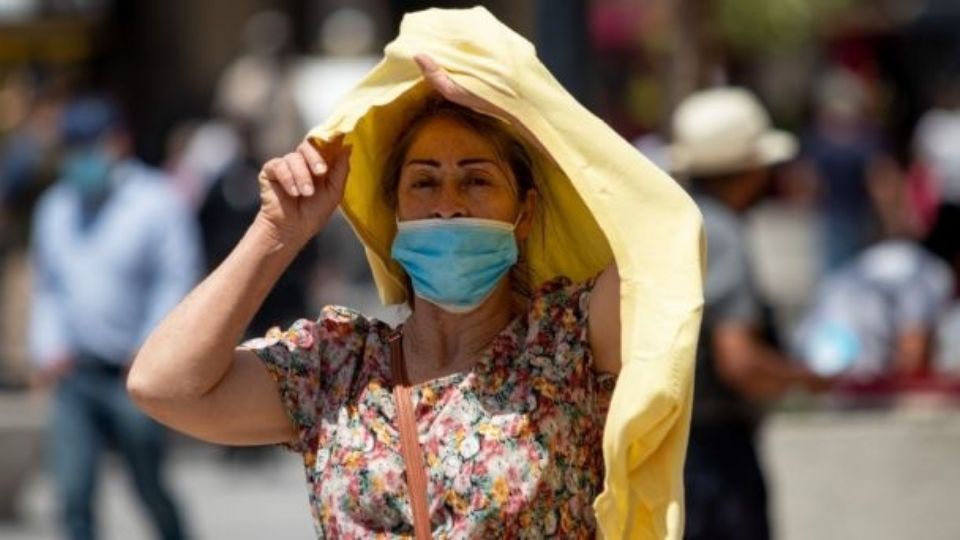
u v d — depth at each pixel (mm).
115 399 21031
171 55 47875
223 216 32344
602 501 8469
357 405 8852
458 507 8594
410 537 8641
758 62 51344
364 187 9344
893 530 19594
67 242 21141
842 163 39406
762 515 15328
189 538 21469
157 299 21141
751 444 15352
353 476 8719
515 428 8648
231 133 34312
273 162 8953
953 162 38594
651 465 8633
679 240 8633
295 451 9141
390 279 9523
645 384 8484
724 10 43156
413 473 8633
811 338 22703
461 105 8922
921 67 51688
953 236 27172
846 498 19625
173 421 8984
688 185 16516
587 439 8766
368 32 49688
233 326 8906
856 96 40562
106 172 21047
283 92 36219
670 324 8539
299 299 31812
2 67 40250
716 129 16406
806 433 19594
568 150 8688
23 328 31094
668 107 27234
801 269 41812
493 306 9031
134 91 46906
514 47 8719
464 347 8961
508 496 8578
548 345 8812
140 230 21125
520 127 8695
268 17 47031
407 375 8914
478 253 8898
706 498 15141
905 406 21297
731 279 15219
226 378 8961
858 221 39531
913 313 22719
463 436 8648
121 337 21000
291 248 8977
